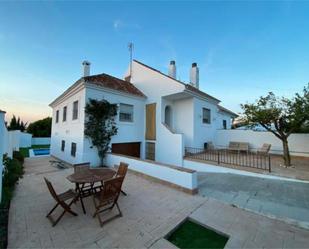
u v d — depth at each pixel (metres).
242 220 3.69
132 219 3.72
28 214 3.94
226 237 3.17
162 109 12.17
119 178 3.82
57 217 3.78
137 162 7.54
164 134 11.63
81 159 9.42
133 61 14.38
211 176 7.64
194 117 12.41
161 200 4.82
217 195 5.21
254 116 8.53
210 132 14.33
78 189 4.46
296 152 11.08
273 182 6.51
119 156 8.83
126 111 11.82
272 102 8.20
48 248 2.75
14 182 5.93
